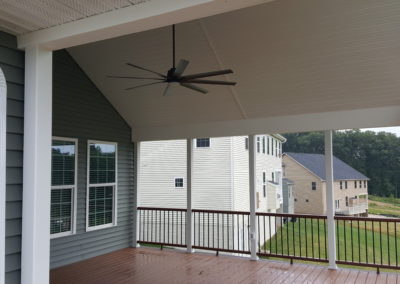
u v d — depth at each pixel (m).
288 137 23.16
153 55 6.05
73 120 6.38
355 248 10.11
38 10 2.19
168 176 12.13
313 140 22.44
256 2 1.90
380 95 5.48
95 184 6.84
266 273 5.64
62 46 2.58
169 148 12.22
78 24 2.34
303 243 12.45
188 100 6.75
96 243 6.80
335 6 4.57
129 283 5.16
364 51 4.97
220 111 6.75
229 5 1.94
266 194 14.73
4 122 2.47
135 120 7.64
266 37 5.16
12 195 2.52
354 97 5.65
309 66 5.39
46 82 2.65
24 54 2.65
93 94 6.89
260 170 14.07
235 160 11.45
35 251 2.50
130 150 7.85
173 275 5.55
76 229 6.36
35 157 2.54
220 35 5.34
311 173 18.72
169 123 7.42
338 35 4.88
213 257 6.73
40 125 2.59
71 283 5.16
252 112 6.53
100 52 6.28
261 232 13.55
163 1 2.03
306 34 4.98
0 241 2.39
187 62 4.25
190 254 6.98
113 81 6.77
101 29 2.24
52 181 5.92
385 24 4.59
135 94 6.97
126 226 7.63
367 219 5.66
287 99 6.05
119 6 2.13
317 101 5.91
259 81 5.88
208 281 5.24
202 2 1.91
